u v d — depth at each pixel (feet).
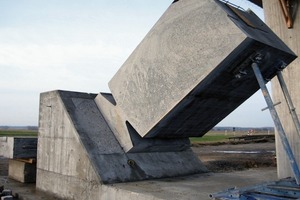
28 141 29.14
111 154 21.79
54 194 23.72
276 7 26.68
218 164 40.63
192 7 18.07
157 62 20.02
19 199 24.11
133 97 21.97
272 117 14.10
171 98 19.03
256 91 20.76
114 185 19.12
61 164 23.40
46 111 26.48
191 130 23.71
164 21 19.90
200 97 18.86
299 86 24.61
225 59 16.08
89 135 22.39
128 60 22.67
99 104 25.81
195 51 17.63
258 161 43.27
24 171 29.35
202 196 16.30
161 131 21.84
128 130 22.67
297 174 13.33
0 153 30.78
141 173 21.75
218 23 16.46
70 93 25.48
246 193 12.37
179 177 23.15
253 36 15.60
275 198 11.72
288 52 17.47
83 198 20.62
